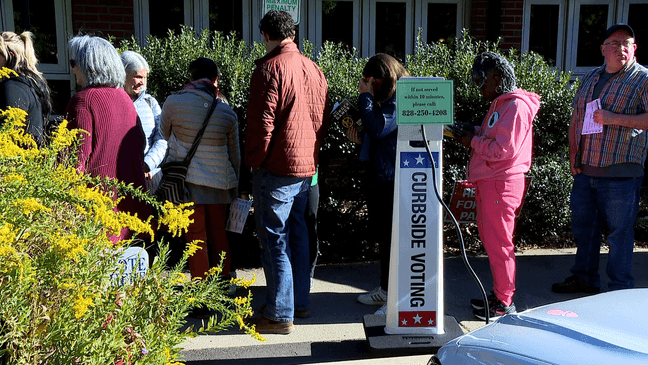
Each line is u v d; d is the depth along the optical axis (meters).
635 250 6.07
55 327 1.82
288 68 3.83
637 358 1.93
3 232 1.65
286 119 3.83
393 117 4.05
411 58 6.07
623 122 4.34
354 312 4.48
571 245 6.16
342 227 5.73
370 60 4.14
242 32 7.71
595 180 4.61
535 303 4.68
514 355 2.08
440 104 3.51
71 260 1.95
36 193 1.87
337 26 7.98
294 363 3.68
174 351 2.04
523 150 4.05
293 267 4.31
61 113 7.26
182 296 2.14
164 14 7.43
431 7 8.05
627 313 2.36
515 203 4.06
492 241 4.14
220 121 4.30
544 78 5.75
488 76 4.01
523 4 7.85
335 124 5.34
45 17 7.10
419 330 3.79
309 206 4.62
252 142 3.83
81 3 6.99
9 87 3.77
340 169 5.54
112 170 3.29
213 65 4.43
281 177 3.91
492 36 7.87
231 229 4.66
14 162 1.93
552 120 5.73
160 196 4.31
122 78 3.49
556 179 5.93
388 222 4.34
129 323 1.96
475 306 4.43
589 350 2.02
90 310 1.94
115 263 2.04
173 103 4.25
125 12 7.17
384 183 4.22
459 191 4.42
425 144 3.49
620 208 4.53
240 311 2.23
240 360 3.71
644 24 8.23
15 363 1.75
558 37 8.13
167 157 4.44
